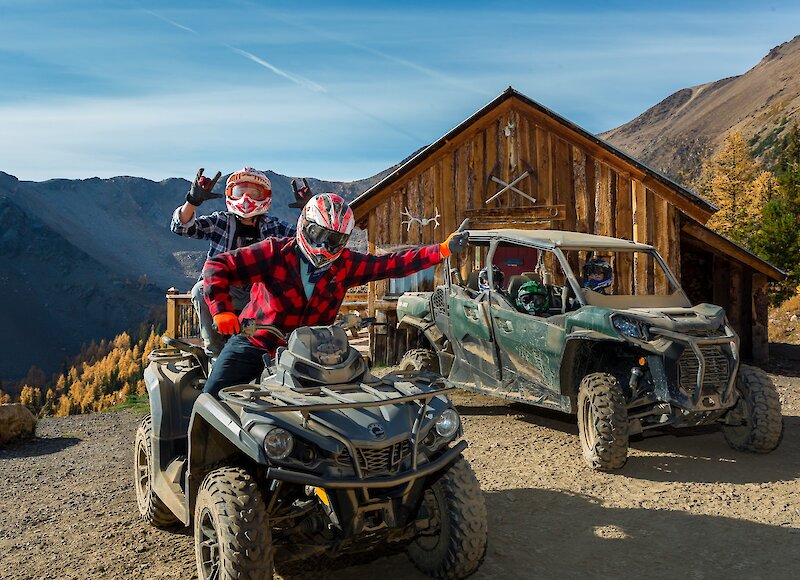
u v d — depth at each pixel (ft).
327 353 12.39
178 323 45.24
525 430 26.04
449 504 12.23
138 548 15.70
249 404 11.11
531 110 44.39
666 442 24.08
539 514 16.96
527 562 14.08
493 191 45.88
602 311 21.47
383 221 48.42
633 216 42.63
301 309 13.48
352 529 11.18
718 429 25.77
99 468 24.50
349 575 13.58
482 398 32.68
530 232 26.22
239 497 10.79
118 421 35.14
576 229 43.83
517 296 25.79
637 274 40.11
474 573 13.24
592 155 43.55
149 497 16.38
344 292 13.92
